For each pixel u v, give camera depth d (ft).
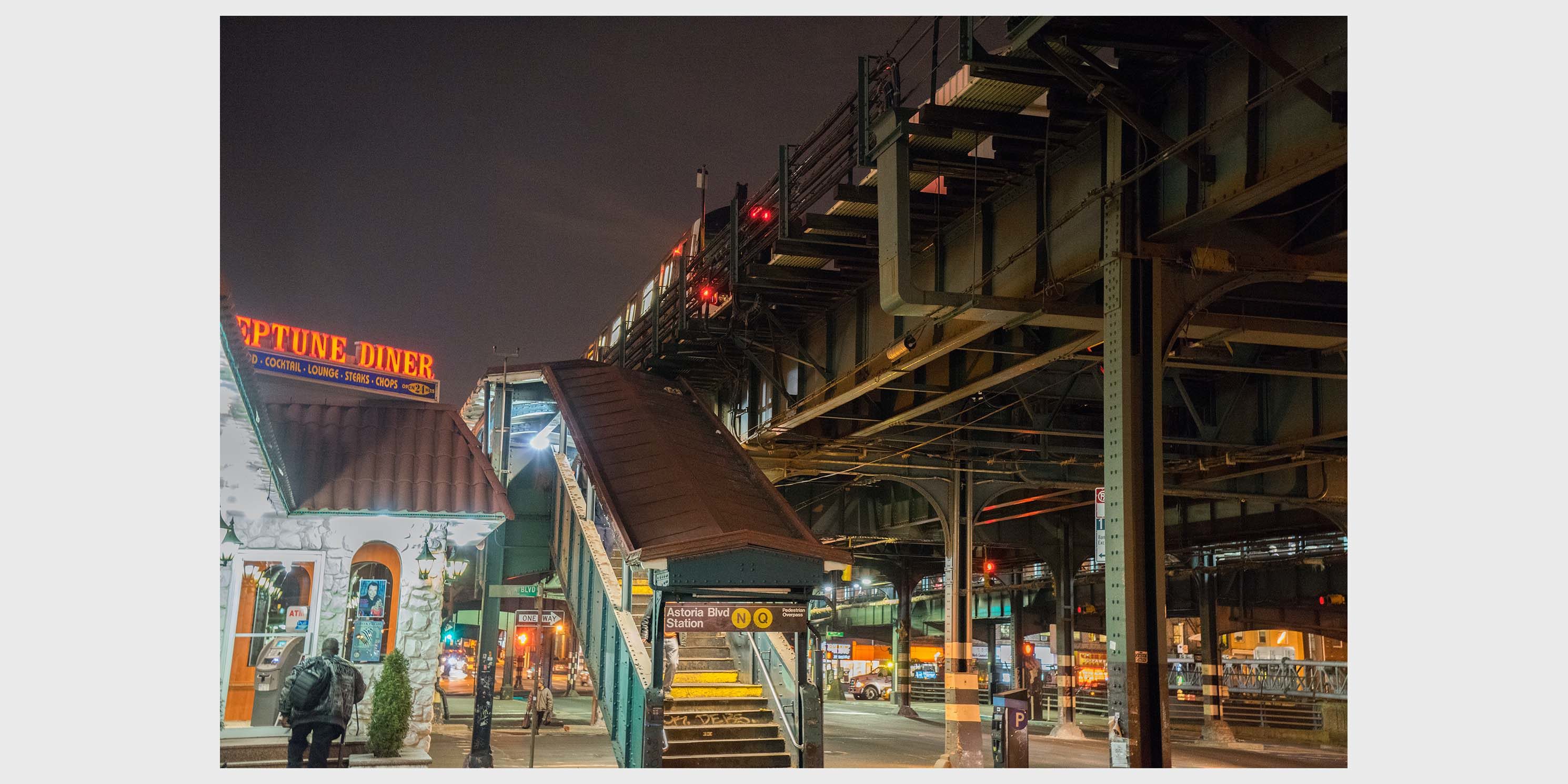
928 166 55.11
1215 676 118.32
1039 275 53.67
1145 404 44.37
